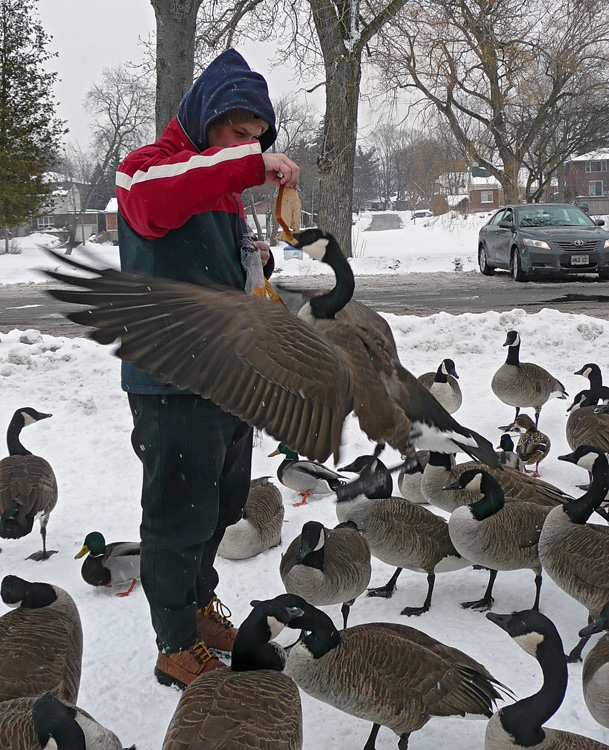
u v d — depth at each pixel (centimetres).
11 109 3241
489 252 2661
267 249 460
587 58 3406
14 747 331
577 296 1978
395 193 13688
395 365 231
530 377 926
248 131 394
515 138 3853
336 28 2314
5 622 413
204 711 333
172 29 1578
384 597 568
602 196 8300
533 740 360
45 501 620
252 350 180
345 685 390
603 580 480
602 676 384
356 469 735
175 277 400
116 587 580
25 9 3219
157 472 416
